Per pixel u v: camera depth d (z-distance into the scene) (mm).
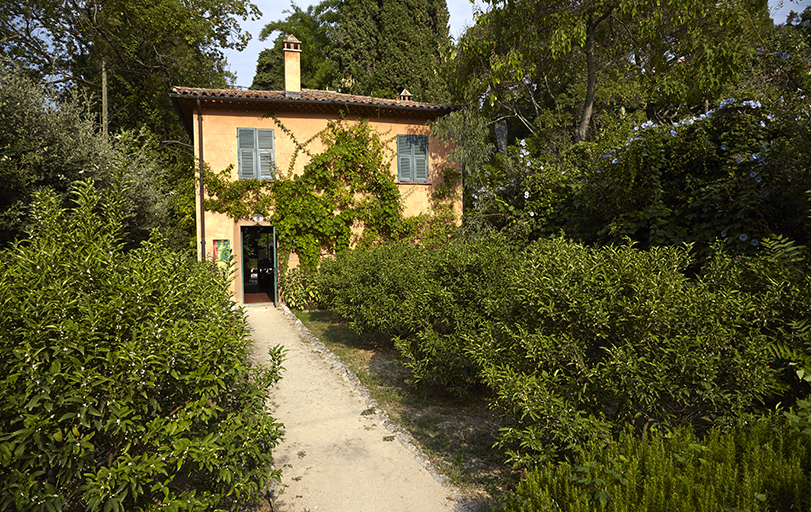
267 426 3086
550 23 11820
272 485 3879
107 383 2324
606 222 7070
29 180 7184
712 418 3012
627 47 12812
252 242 20500
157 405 2479
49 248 2701
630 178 6238
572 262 3287
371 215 13508
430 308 5703
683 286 3162
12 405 2031
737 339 2969
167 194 13844
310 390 6355
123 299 2502
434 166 14352
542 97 21969
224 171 12547
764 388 2770
